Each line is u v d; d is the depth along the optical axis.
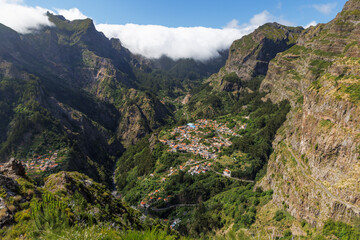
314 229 54.44
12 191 26.03
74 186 41.69
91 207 37.16
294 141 81.94
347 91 61.38
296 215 62.47
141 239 10.31
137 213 55.47
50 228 11.26
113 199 53.53
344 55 89.62
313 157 64.69
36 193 28.20
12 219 20.77
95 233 11.30
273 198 77.12
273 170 88.31
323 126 63.75
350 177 51.41
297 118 89.31
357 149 51.53
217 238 14.23
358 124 53.28
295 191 65.94
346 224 48.00
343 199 50.72
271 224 67.38
